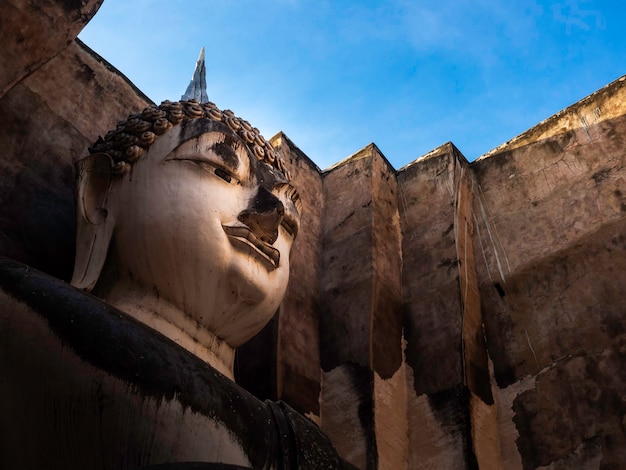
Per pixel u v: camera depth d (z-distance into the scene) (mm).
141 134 4602
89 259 4383
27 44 4332
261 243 4484
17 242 4688
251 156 4715
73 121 5355
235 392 3646
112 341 3434
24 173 4918
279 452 3652
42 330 3447
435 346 5793
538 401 5496
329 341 5875
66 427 3357
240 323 4477
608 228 5895
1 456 3535
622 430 5098
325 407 5547
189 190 4395
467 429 5281
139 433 3318
